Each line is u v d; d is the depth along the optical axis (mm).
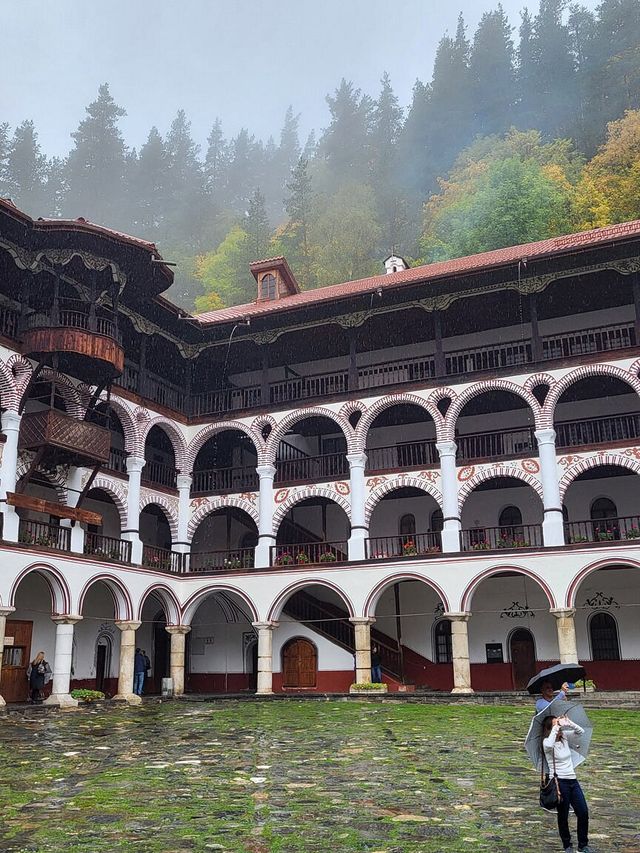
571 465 27375
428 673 32188
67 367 25969
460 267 31031
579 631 30438
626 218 54375
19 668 27797
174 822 8156
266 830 7809
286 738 16000
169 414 32094
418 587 33062
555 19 85125
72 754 13516
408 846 7199
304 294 37406
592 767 12094
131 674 28438
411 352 34500
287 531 34094
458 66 86188
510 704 24938
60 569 25672
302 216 77188
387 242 72625
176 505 32438
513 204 54188
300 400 31422
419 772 11453
